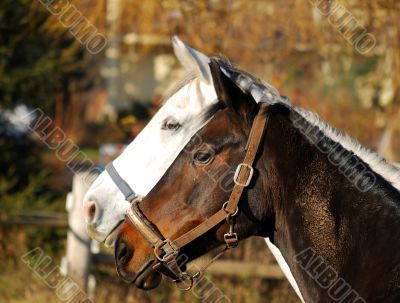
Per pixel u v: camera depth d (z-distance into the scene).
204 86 5.11
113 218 5.44
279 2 14.68
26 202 13.30
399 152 15.52
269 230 5.07
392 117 14.80
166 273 5.10
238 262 10.12
